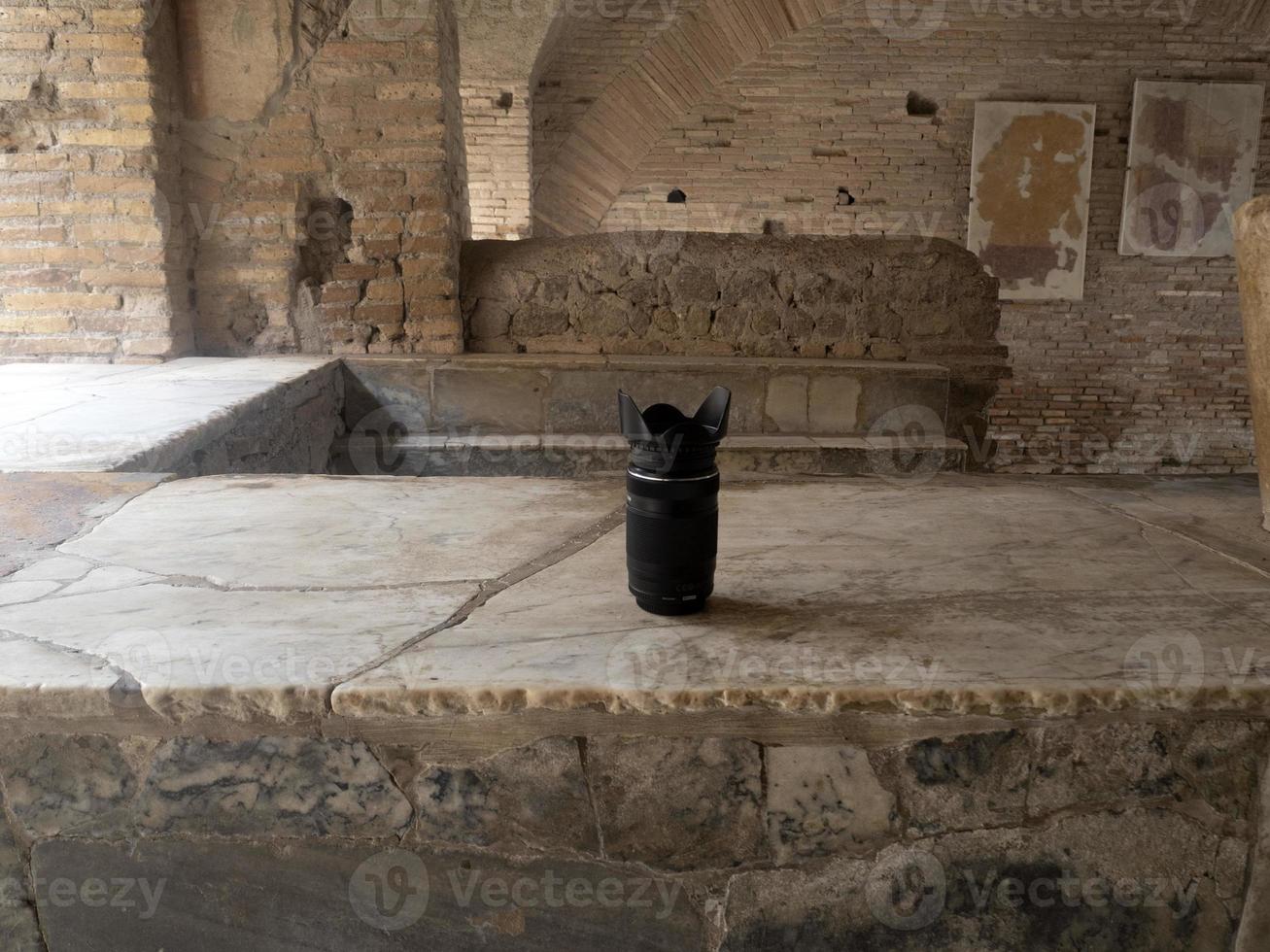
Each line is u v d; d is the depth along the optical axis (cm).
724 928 136
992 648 137
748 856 134
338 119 434
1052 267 860
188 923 140
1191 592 159
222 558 176
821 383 438
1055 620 147
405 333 454
